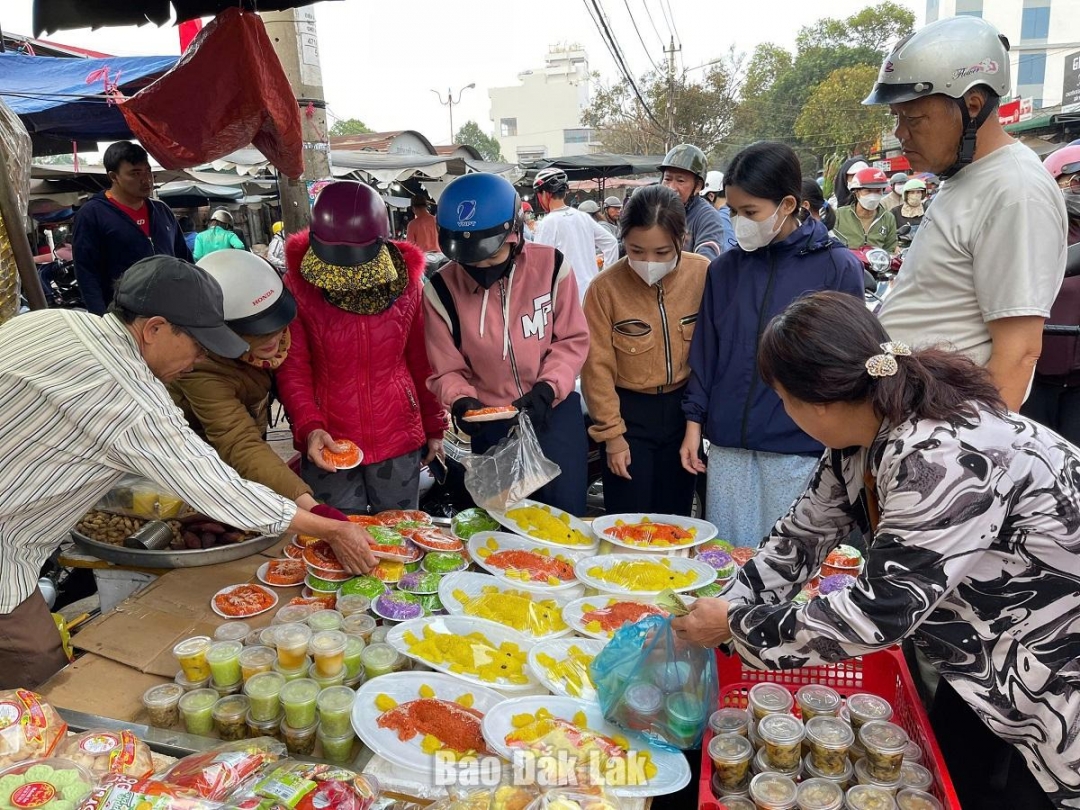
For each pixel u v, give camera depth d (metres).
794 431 2.62
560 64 70.75
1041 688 1.34
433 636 1.88
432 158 11.70
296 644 1.71
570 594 2.21
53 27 2.57
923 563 1.25
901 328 2.20
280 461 2.30
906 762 1.60
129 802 1.25
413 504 2.92
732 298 2.66
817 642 1.33
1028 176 1.92
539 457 2.49
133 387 1.69
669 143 29.30
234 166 10.76
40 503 1.77
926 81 1.92
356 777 1.40
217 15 2.85
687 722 1.57
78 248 4.26
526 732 1.55
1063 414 3.51
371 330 2.60
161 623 2.01
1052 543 1.28
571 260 5.24
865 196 7.04
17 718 1.41
